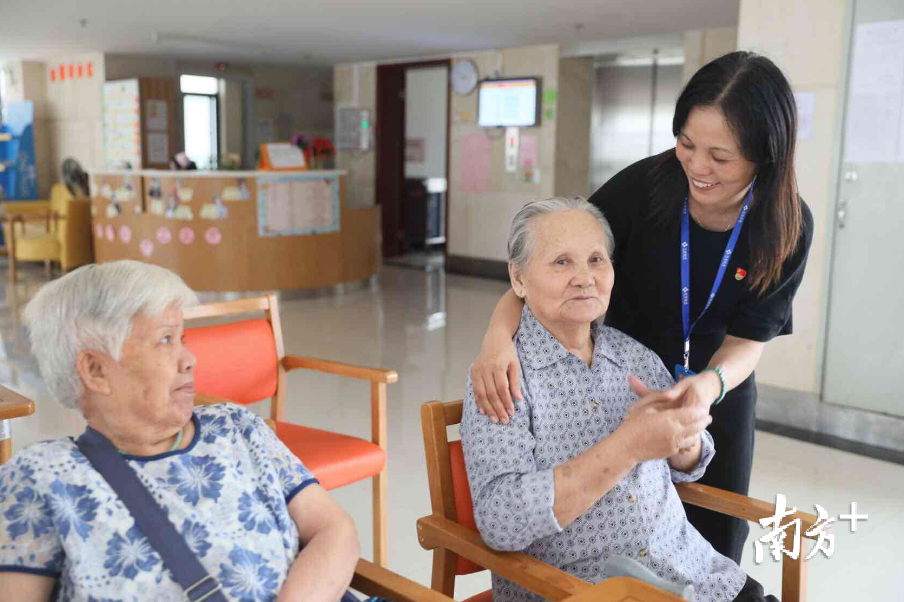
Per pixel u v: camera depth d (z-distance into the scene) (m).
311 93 12.45
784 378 4.41
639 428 1.31
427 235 11.52
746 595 1.55
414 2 6.66
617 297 1.95
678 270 1.82
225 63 11.45
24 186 11.84
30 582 1.13
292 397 4.62
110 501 1.18
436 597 1.30
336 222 8.16
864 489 3.49
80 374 1.21
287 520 1.33
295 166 7.96
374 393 2.52
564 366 1.52
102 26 8.33
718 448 1.88
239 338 2.60
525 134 8.88
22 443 3.75
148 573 1.16
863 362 4.12
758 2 4.32
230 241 7.66
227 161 8.62
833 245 4.16
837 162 4.11
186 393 1.25
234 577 1.22
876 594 2.61
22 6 7.28
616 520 1.45
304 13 7.30
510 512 1.34
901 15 3.83
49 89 11.79
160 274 1.25
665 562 1.47
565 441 1.48
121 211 8.11
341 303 7.70
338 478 2.37
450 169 9.72
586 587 1.30
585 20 7.21
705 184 1.56
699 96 1.48
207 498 1.25
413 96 11.77
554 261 1.47
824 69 4.14
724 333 1.89
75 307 1.20
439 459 1.58
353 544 1.34
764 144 1.47
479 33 8.07
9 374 5.00
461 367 5.34
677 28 7.52
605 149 8.91
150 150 10.53
